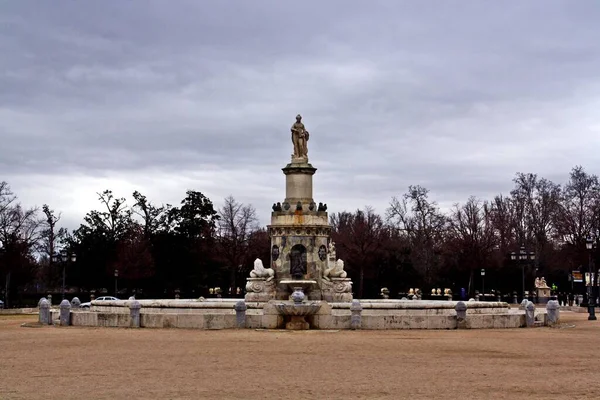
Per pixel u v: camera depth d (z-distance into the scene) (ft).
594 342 142.82
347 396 84.94
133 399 83.30
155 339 145.07
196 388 89.86
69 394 86.22
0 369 104.94
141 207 415.85
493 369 105.09
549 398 84.02
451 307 192.34
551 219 456.86
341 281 215.51
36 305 381.81
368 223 431.43
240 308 171.22
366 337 150.30
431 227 474.90
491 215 478.18
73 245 402.72
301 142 220.64
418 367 106.73
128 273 390.21
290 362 111.55
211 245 412.57
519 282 433.89
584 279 387.55
